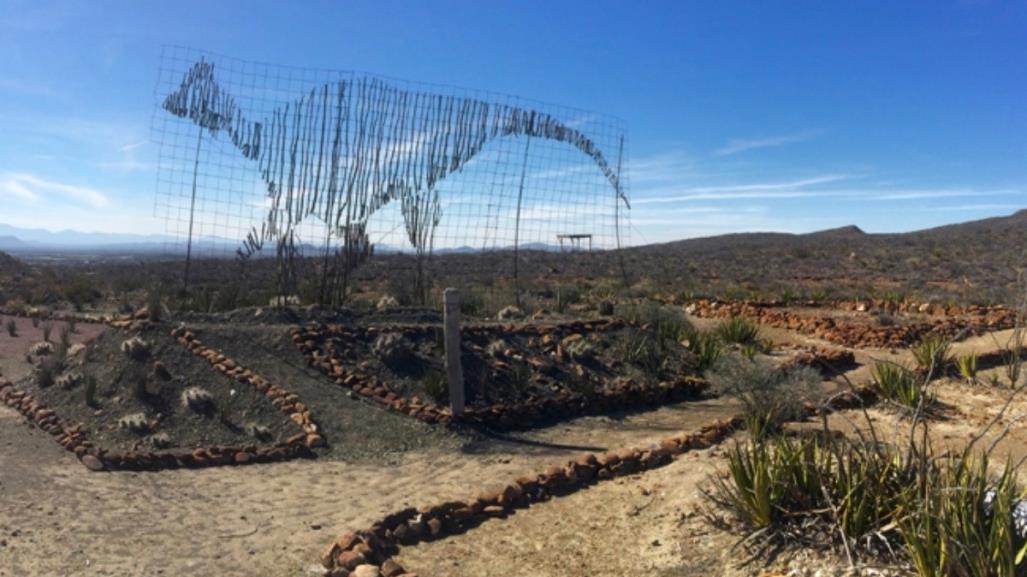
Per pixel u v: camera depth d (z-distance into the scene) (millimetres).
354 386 10969
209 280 23344
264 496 7609
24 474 7895
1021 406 10992
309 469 8625
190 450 8953
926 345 14281
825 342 18719
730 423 9664
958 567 4480
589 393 11711
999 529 4574
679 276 44500
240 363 11109
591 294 27750
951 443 8914
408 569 5957
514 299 18328
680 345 14758
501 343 12680
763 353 16484
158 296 13398
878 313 23016
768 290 34312
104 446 8977
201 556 6070
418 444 9602
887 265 50281
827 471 5898
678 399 12578
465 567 6027
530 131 15242
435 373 11430
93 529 6523
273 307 13188
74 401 10234
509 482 8180
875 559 5238
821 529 5656
